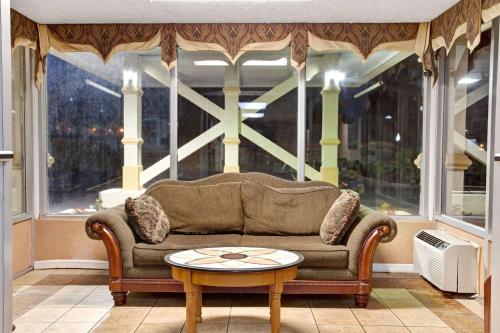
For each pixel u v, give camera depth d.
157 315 3.31
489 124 3.48
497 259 2.06
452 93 4.32
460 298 3.69
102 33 4.36
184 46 4.37
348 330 3.04
